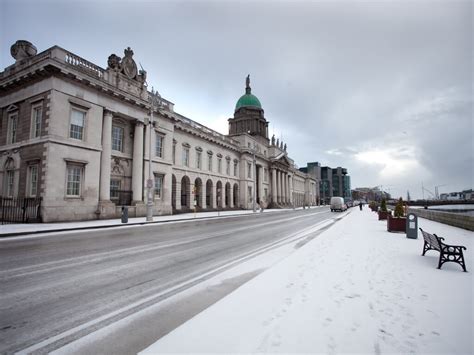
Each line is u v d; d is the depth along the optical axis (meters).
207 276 6.20
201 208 42.31
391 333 3.26
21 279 5.91
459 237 11.66
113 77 24.75
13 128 22.66
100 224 17.70
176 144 37.28
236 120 78.19
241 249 9.63
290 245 10.34
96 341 3.31
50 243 10.78
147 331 3.57
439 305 4.11
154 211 28.48
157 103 29.16
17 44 23.27
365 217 27.66
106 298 4.81
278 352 2.83
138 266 7.13
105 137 23.78
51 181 19.25
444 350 2.89
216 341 3.07
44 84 20.30
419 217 27.80
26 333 3.51
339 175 190.75
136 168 26.97
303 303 4.16
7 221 19.97
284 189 81.94
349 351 2.86
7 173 22.42
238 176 55.97
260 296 4.46
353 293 4.59
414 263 6.86
